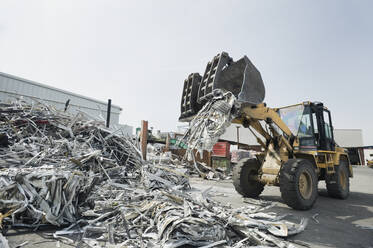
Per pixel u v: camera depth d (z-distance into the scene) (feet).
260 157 20.11
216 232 8.46
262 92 14.57
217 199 18.52
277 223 10.46
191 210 9.72
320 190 26.37
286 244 8.73
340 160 22.47
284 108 21.67
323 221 12.85
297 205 14.60
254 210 13.62
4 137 17.04
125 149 23.02
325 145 19.51
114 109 60.90
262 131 18.24
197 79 16.38
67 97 49.14
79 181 11.03
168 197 12.03
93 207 11.93
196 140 12.84
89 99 53.88
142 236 8.54
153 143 47.29
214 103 13.39
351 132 120.37
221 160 40.37
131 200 12.69
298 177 14.82
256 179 18.97
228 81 14.55
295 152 18.12
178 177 21.79
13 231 9.30
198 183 29.84
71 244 8.21
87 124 22.59
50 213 9.52
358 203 18.67
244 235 9.12
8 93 39.11
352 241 9.75
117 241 8.42
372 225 12.23
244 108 13.88
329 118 21.80
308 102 19.44
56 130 20.80
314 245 9.20
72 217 10.26
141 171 19.63
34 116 20.77
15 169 11.43
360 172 63.00
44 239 8.64
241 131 96.78
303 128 19.60
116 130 24.18
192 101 15.80
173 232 8.26
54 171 10.88
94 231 9.29
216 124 12.39
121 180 17.85
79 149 18.62
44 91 44.80
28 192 9.84
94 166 15.71
